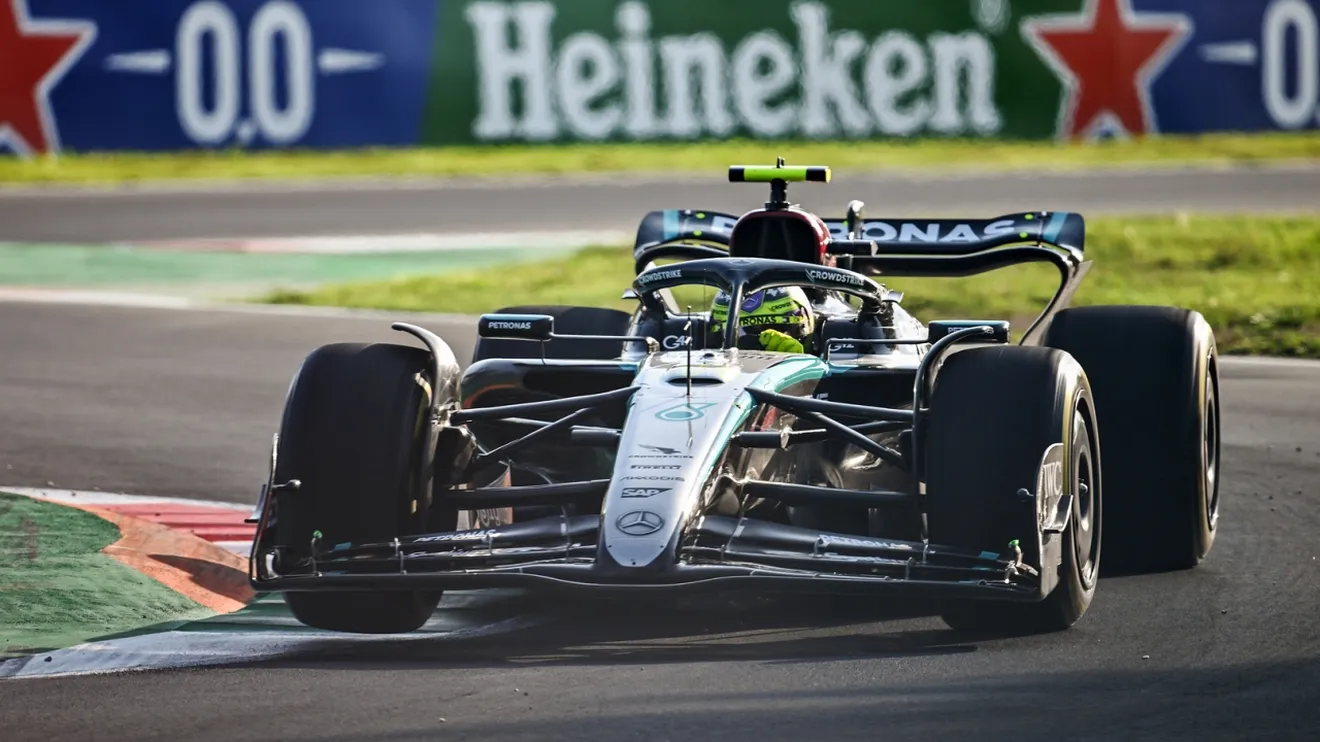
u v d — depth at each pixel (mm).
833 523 25375
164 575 26578
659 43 111562
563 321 30875
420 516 22453
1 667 21547
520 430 26031
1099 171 103500
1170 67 111812
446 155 111062
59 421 41250
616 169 107062
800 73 111812
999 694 18969
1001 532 21000
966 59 111625
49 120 108688
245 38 109125
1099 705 18500
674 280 26562
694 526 20953
